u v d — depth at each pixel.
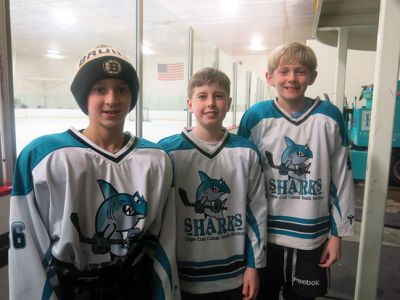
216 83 1.00
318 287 1.10
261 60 8.61
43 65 2.02
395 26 0.97
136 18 1.88
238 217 1.00
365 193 1.09
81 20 2.25
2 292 1.06
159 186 0.78
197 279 0.97
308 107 1.11
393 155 3.64
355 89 5.28
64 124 1.84
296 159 1.08
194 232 0.97
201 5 4.32
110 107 0.74
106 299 0.72
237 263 1.00
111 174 0.73
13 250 0.67
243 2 4.18
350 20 2.71
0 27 1.03
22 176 0.68
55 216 0.69
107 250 0.72
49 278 0.69
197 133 1.03
